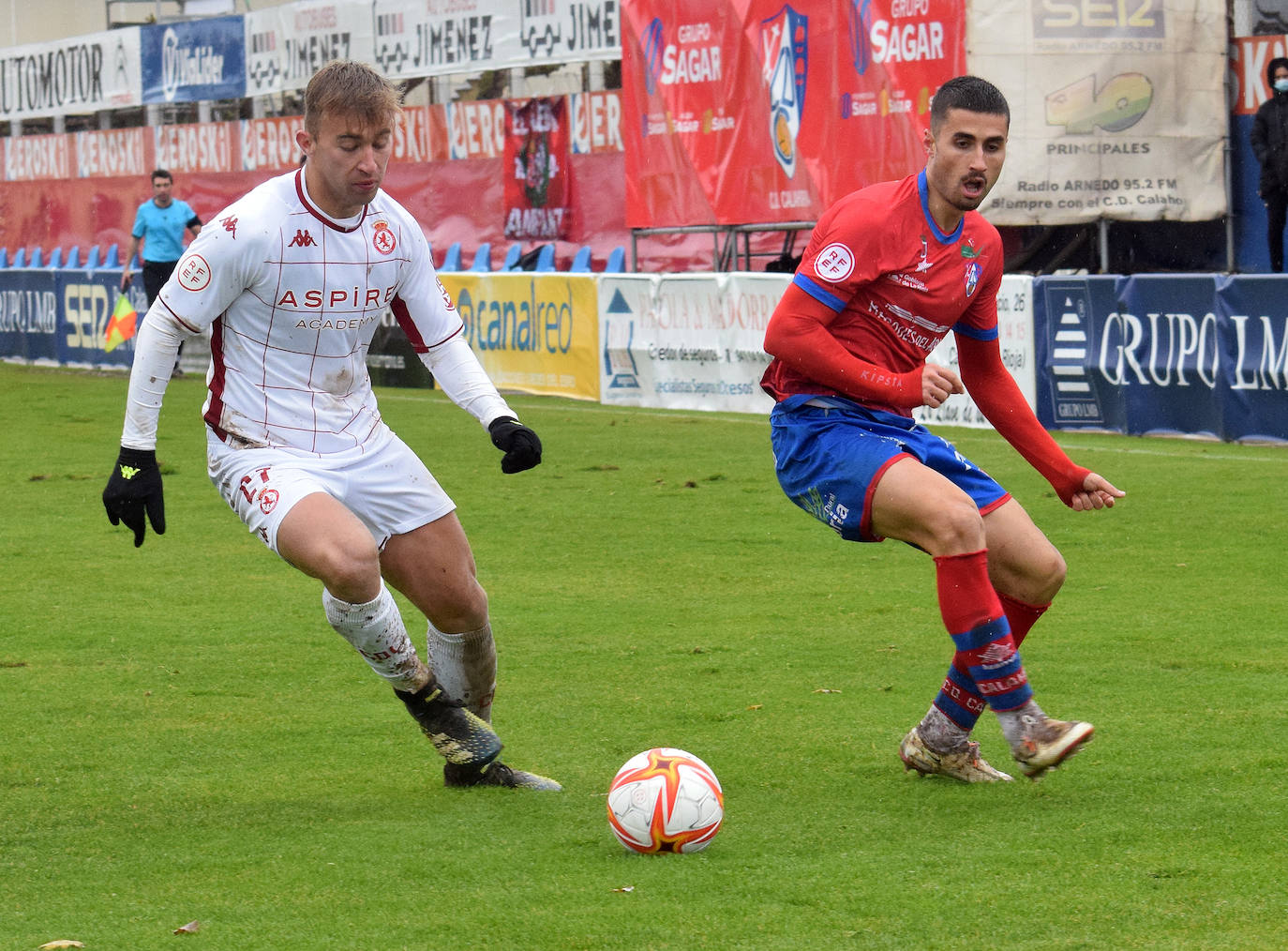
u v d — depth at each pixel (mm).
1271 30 44031
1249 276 34656
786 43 44906
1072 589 21578
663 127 49156
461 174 60750
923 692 16344
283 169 66750
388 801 12914
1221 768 13227
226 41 68938
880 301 13141
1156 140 42531
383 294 13039
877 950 9250
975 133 12680
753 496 30844
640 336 46750
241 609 21469
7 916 10133
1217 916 9727
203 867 11148
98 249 77625
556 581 23047
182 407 49312
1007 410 14141
